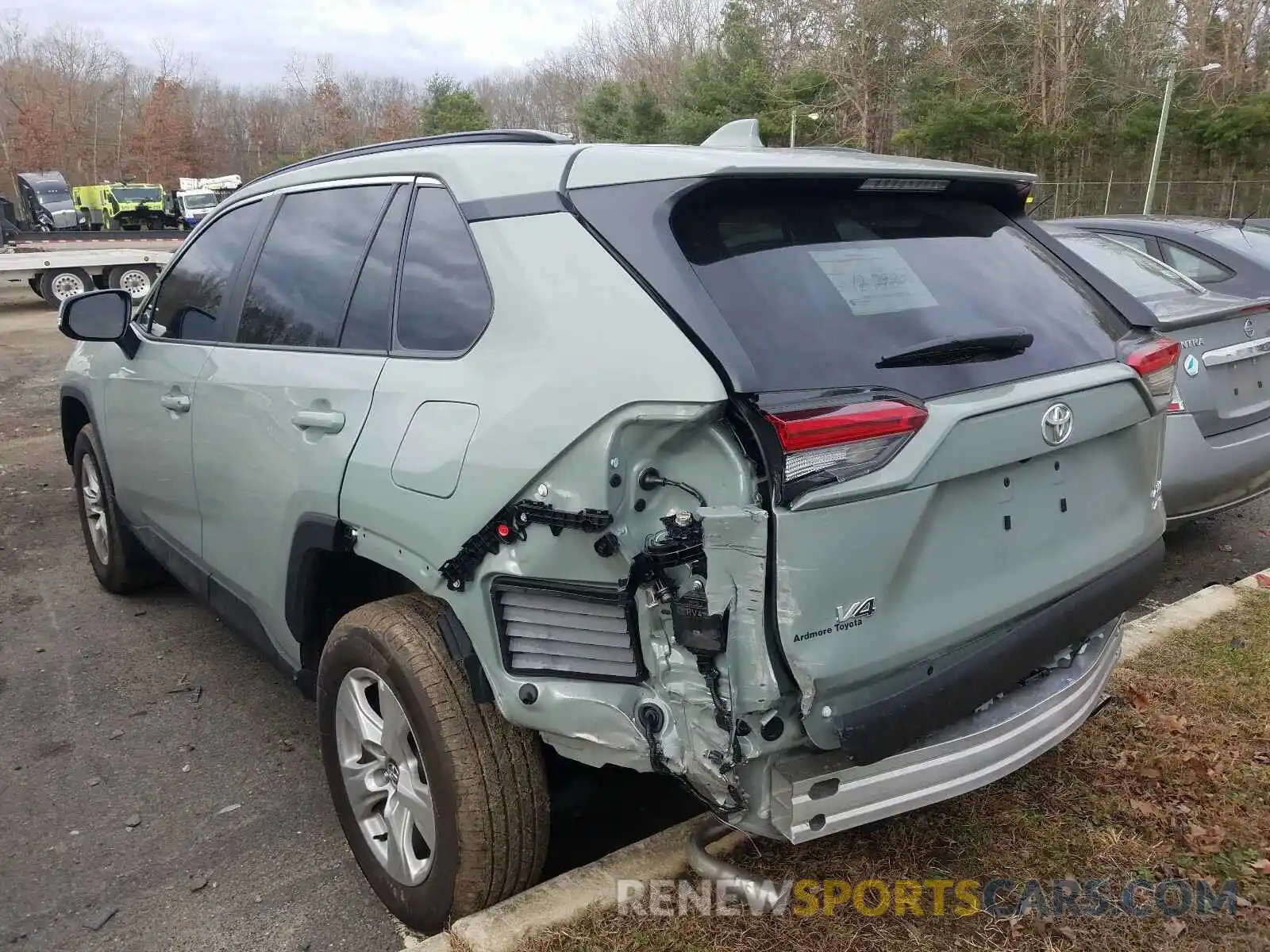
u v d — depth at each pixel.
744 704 1.93
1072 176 42.22
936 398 2.10
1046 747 2.38
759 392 1.91
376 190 2.89
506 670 2.22
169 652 4.39
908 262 2.40
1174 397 4.58
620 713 2.07
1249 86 42.75
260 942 2.60
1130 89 40.81
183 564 3.82
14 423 9.39
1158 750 3.13
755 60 43.00
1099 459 2.54
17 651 4.42
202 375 3.38
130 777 3.40
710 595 1.92
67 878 2.87
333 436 2.65
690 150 2.38
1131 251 5.86
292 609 2.95
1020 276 2.62
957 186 2.64
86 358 4.67
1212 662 3.71
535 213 2.31
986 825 2.80
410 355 2.54
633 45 61.81
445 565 2.27
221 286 3.53
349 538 2.62
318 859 2.95
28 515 6.51
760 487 1.90
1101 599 2.49
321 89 69.25
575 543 2.05
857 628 1.98
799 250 2.24
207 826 3.12
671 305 2.00
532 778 2.35
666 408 1.92
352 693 2.63
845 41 42.25
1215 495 4.78
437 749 2.31
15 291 23.72
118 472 4.30
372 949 2.58
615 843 2.97
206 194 41.28
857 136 42.53
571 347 2.10
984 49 41.97
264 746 3.60
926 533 2.08
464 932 2.33
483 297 2.38
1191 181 40.88
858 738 1.97
